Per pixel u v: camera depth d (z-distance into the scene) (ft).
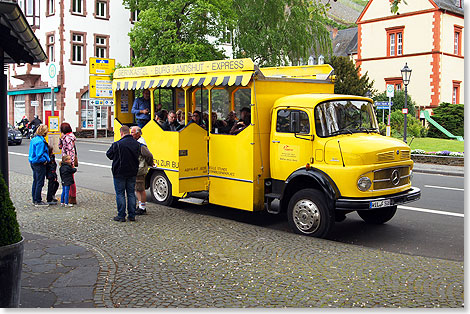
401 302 18.06
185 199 35.37
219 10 103.35
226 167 33.12
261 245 25.99
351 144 27.48
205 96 35.83
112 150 30.76
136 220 31.83
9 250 15.06
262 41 112.98
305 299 18.33
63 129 36.60
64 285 19.34
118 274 20.97
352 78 124.98
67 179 36.45
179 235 27.96
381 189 27.78
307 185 29.76
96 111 132.26
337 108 29.71
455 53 144.97
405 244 27.45
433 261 23.48
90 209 35.37
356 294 18.88
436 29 136.26
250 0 114.32
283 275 21.11
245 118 32.12
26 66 133.39
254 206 31.37
